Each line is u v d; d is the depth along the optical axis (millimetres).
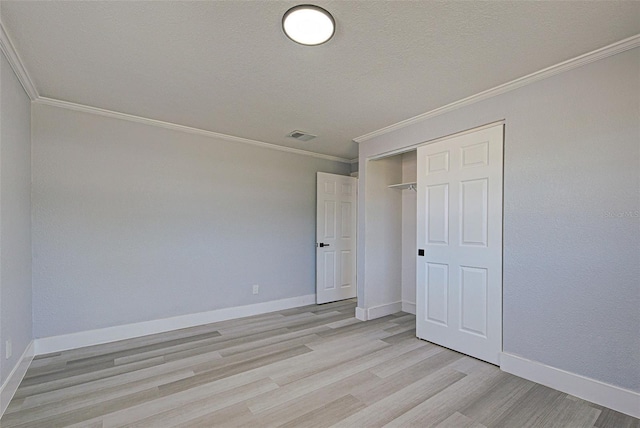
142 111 3133
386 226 4184
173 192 3566
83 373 2477
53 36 1904
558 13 1677
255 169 4227
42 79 2469
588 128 2098
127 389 2234
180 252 3604
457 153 2936
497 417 1911
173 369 2551
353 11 1670
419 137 3273
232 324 3746
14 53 2072
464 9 1650
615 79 1996
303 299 4668
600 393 2020
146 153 3400
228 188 3982
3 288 2018
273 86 2574
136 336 3301
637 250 1908
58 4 1625
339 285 5004
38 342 2814
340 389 2240
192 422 1864
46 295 2857
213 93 2713
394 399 2111
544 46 1988
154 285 3430
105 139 3168
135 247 3320
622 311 1953
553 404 2039
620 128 1975
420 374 2465
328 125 3533
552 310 2244
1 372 1963
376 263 4051
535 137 2350
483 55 2102
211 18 1740
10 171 2189
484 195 2715
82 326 3023
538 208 2324
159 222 3469
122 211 3252
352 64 2227
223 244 3926
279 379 2387
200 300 3736
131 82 2514
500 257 2588
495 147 2633
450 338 2973
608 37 1889
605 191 2025
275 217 4410
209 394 2172
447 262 3014
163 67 2281
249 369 2555
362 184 3988
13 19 1739
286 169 4543
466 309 2846
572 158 2166
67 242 2963
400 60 2166
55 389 2234
